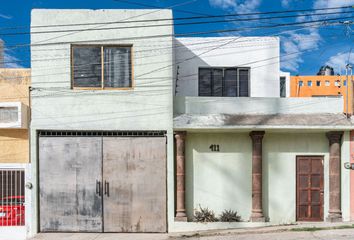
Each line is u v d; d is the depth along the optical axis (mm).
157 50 12391
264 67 14820
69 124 12219
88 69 12406
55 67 12305
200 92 14664
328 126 11789
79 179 12211
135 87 12312
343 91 22703
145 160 12242
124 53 12469
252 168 12391
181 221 12039
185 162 12406
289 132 12492
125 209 12156
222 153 12508
